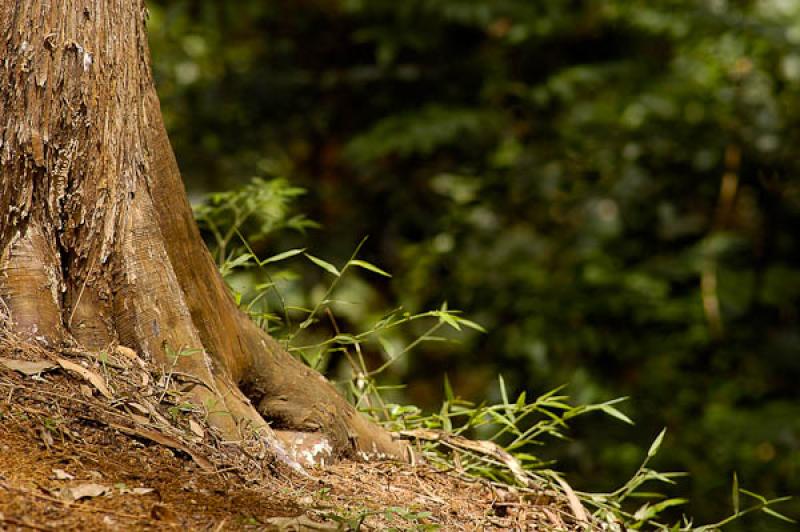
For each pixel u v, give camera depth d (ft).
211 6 47.32
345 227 44.83
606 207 43.47
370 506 14.24
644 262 43.75
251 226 34.55
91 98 14.65
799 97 45.42
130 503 12.07
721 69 45.96
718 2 44.78
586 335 42.14
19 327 14.15
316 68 48.88
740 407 42.75
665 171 44.96
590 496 17.75
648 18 44.75
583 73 43.34
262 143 46.26
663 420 41.73
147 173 15.25
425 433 18.37
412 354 43.86
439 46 46.75
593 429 40.34
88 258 14.78
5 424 12.87
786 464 40.60
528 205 45.60
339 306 40.42
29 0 14.47
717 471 40.42
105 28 14.80
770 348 42.83
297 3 48.39
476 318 43.47
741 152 44.50
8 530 10.64
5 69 14.42
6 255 14.43
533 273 43.39
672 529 17.53
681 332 43.39
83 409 13.62
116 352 14.70
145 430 13.75
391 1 45.91
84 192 14.70
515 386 42.42
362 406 19.52
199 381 14.88
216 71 49.52
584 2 45.42
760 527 38.91
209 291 15.85
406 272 45.19
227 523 12.10
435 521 14.39
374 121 47.34
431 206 46.32
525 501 16.40
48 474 12.23
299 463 15.43
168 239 15.39
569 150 45.03
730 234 43.83
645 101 42.91
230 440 14.52
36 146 14.42
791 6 45.34
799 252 45.03
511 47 46.32
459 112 44.50
